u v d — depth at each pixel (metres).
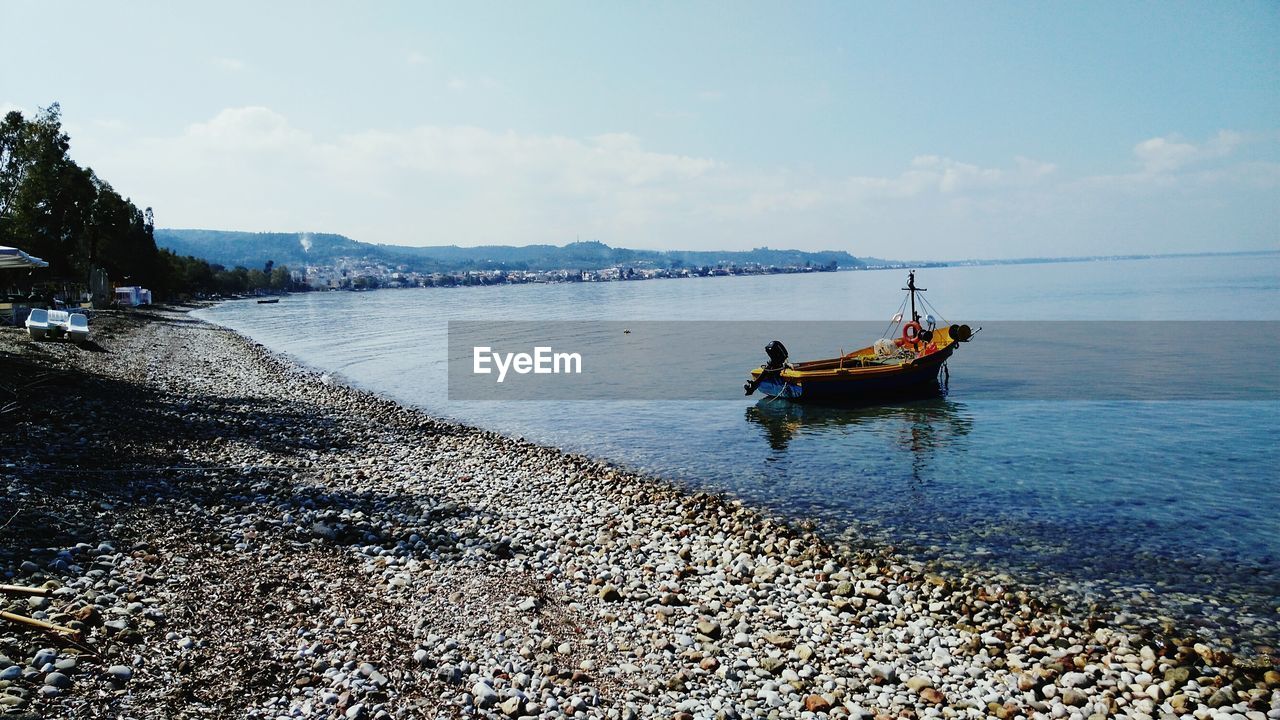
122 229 110.50
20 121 82.50
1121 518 16.72
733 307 136.88
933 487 19.55
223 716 6.58
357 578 10.95
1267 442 24.30
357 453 21.47
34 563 9.02
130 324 68.31
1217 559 14.18
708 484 20.03
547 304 176.25
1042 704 8.73
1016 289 172.12
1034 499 18.30
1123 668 9.77
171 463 16.91
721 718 7.95
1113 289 152.88
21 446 15.81
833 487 19.64
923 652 10.01
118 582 8.94
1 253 28.95
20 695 6.06
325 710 6.95
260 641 8.15
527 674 8.48
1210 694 9.10
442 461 21.19
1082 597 12.42
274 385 36.03
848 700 8.59
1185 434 25.81
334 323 103.12
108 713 6.19
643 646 9.71
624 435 27.28
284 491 15.40
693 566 13.09
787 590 12.12
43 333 38.91
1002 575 13.39
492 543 13.55
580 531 14.97
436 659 8.52
